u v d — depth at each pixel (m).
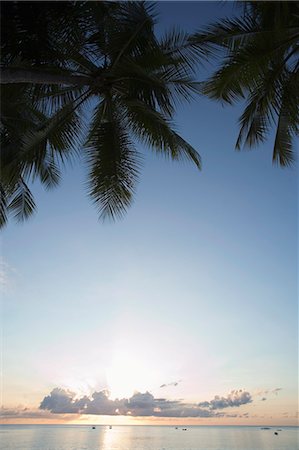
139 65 7.71
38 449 74.31
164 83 7.98
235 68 7.73
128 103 8.26
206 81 8.32
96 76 7.85
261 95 8.78
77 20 7.01
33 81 6.77
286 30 7.52
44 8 6.56
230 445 79.50
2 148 9.30
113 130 9.22
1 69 6.22
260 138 10.00
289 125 9.48
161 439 100.62
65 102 8.97
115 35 7.57
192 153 9.25
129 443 84.69
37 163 8.72
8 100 8.83
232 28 7.75
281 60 8.11
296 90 8.19
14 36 6.57
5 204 10.80
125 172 9.55
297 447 77.50
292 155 9.86
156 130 8.67
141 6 7.59
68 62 7.94
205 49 8.01
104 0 7.11
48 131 8.75
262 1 7.53
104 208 9.67
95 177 9.44
